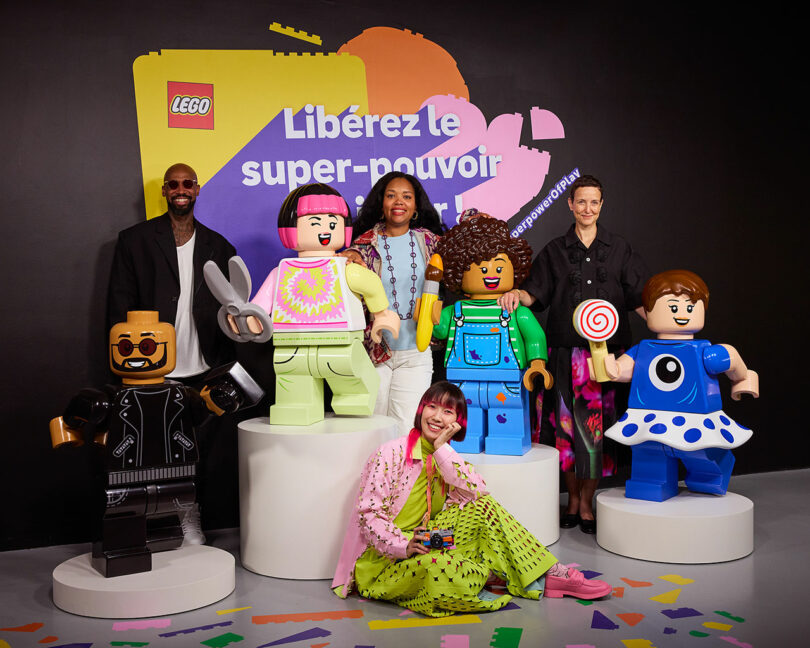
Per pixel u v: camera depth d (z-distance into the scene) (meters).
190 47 4.16
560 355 4.18
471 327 4.01
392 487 3.12
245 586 3.33
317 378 3.70
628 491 3.88
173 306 3.90
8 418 3.89
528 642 2.69
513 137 4.71
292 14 4.32
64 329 3.98
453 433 3.09
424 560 2.93
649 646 2.65
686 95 5.01
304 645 2.69
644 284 4.24
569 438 4.16
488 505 3.15
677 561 3.50
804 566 3.46
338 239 3.75
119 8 4.04
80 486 4.00
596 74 4.84
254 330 3.52
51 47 3.94
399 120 4.52
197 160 4.19
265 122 4.29
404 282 4.22
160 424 3.18
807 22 5.25
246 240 4.28
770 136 5.20
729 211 5.12
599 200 4.14
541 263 4.26
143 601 2.96
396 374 4.25
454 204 4.63
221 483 4.23
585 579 3.11
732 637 2.72
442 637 2.74
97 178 4.03
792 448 5.30
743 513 3.57
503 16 4.68
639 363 3.86
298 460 3.39
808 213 5.31
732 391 3.95
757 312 5.20
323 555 3.40
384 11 4.48
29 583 3.40
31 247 3.93
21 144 3.91
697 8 5.00
